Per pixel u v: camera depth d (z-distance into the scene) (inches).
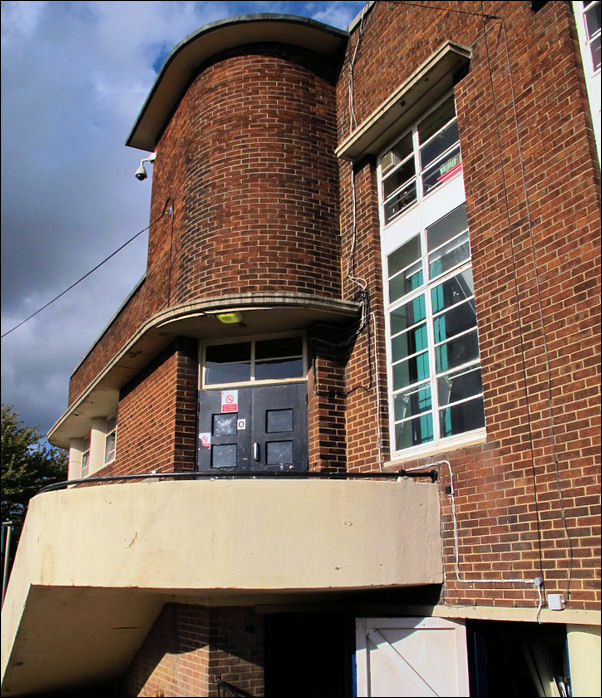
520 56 280.8
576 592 223.6
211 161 395.9
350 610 334.3
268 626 341.7
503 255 273.7
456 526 274.2
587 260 238.7
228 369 379.6
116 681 459.5
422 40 341.1
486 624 283.4
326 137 404.2
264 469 357.1
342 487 271.0
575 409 234.4
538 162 264.5
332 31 402.9
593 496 223.3
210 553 262.1
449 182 319.3
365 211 368.5
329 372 355.9
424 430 309.0
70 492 308.2
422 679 272.1
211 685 315.9
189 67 431.5
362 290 357.7
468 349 291.0
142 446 419.2
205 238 382.6
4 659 387.2
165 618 383.9
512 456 254.5
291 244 373.4
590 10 260.1
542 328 251.6
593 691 216.4
